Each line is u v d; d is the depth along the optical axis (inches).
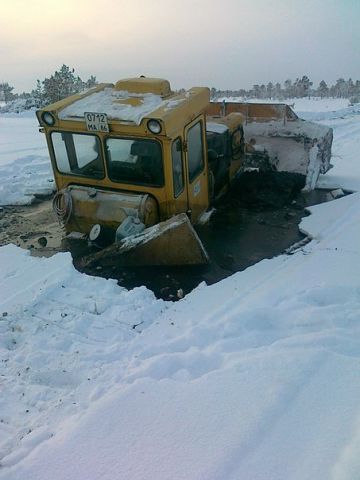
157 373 144.3
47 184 331.0
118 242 217.8
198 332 163.2
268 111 315.9
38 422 131.9
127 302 185.6
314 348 149.2
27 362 156.5
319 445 115.7
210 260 229.0
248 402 130.0
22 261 217.8
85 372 149.9
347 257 212.8
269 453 114.7
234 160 303.4
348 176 342.0
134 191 226.7
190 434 121.3
